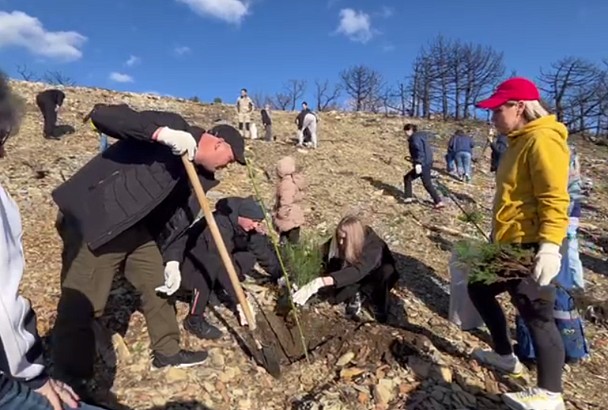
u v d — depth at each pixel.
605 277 5.91
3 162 7.53
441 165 13.69
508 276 2.65
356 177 10.30
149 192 2.44
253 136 13.93
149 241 2.79
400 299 4.45
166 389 2.81
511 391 3.09
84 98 15.53
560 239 2.49
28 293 3.73
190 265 3.30
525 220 2.66
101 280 2.56
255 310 3.71
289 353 3.39
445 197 9.28
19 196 6.08
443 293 4.82
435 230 7.16
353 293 3.83
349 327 3.58
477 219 3.67
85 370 2.59
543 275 2.45
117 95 17.48
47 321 3.35
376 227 6.94
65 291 2.51
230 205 3.61
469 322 3.93
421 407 2.81
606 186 12.30
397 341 3.34
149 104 17.09
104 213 2.40
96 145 9.59
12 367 1.37
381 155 13.50
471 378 3.15
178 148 2.34
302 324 3.63
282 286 4.01
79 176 2.51
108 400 2.66
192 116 16.44
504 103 2.67
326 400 2.79
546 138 2.54
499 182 2.82
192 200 2.76
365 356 3.28
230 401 2.81
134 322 3.39
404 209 8.20
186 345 3.21
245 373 3.05
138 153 2.49
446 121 24.22
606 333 4.20
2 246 1.30
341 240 3.93
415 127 8.73
